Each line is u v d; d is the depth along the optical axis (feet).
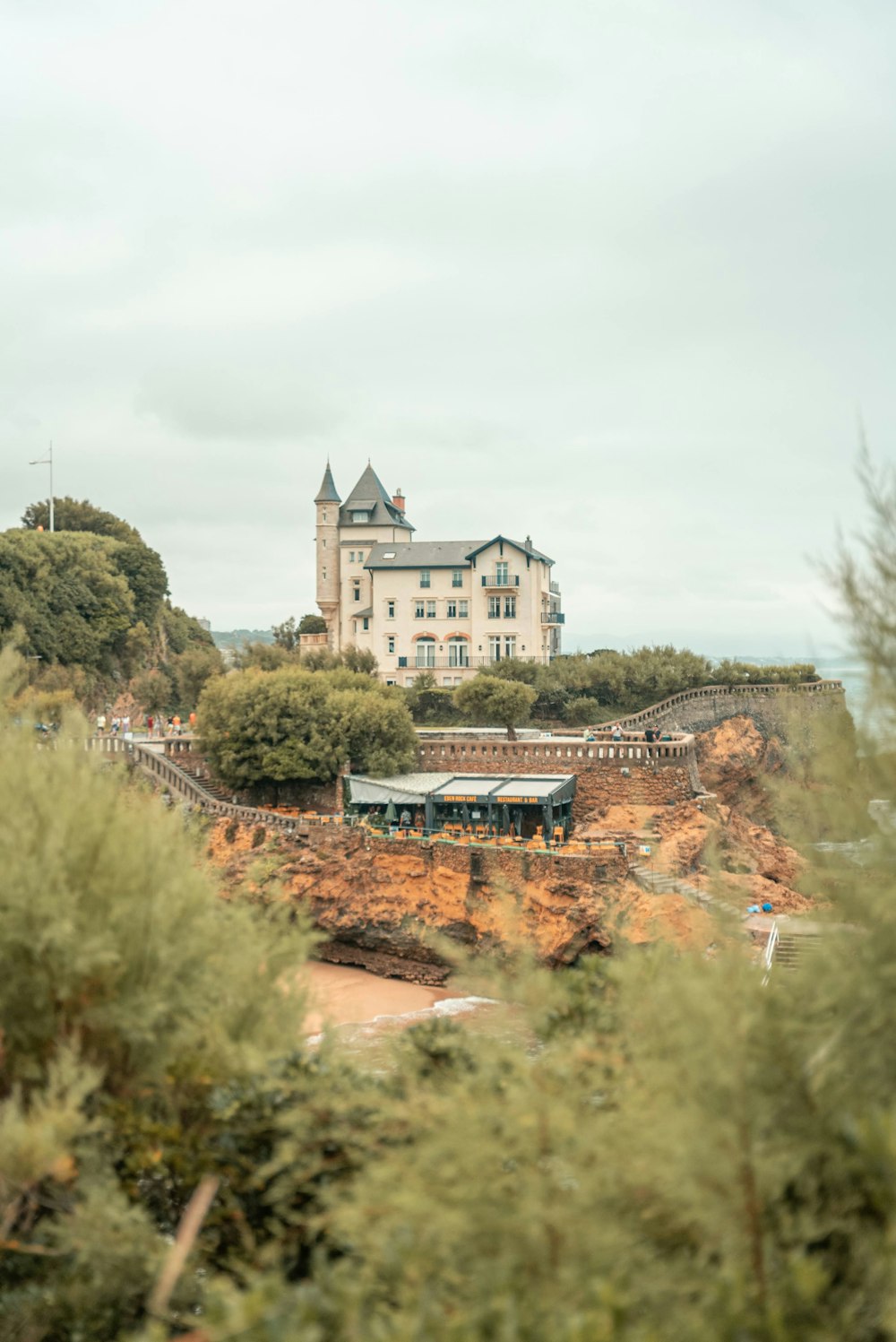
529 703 230.68
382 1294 14.23
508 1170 14.93
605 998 24.93
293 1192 18.76
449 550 324.60
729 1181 13.09
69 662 316.60
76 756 25.17
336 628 350.43
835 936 16.48
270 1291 14.10
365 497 353.31
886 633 16.57
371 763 176.76
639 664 273.13
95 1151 18.70
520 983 20.80
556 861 126.41
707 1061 14.12
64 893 19.98
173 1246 17.97
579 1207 13.43
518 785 164.35
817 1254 13.09
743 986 16.80
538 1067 16.37
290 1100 20.30
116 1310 17.89
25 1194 18.25
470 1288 13.38
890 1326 11.39
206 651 295.07
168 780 172.55
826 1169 13.88
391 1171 14.14
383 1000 121.39
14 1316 17.98
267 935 26.43
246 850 147.33
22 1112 19.61
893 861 16.28
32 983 19.85
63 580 322.75
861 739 16.79
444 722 262.88
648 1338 11.96
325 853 144.05
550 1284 13.16
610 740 202.80
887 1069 14.69
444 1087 17.39
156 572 377.91
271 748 172.65
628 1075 16.53
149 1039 20.31
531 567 310.24
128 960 20.95
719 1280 12.72
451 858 136.56
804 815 18.10
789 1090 14.74
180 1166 19.21
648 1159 13.35
